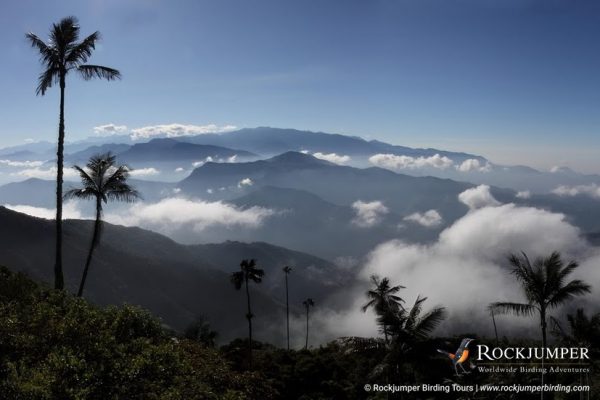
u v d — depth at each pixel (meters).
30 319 15.27
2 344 13.42
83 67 26.05
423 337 23.41
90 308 19.38
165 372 14.14
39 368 12.24
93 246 30.75
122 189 31.05
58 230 26.52
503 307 27.08
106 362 13.48
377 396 33.81
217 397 14.44
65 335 14.56
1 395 10.78
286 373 43.78
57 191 26.84
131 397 12.64
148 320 18.78
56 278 26.30
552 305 25.75
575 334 30.89
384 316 23.92
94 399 11.85
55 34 25.56
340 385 40.91
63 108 26.56
